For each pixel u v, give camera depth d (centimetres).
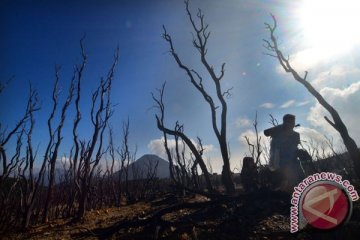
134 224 780
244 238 671
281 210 800
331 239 598
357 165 838
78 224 1135
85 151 1355
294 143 902
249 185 1149
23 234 1063
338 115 873
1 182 1101
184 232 741
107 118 1352
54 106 1334
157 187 2275
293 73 969
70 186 1583
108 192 1978
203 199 1350
